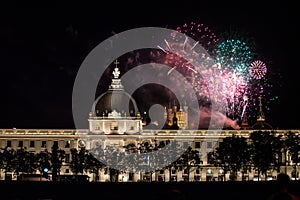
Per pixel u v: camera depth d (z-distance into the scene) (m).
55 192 151.88
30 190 152.12
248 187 148.38
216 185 150.88
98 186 152.62
